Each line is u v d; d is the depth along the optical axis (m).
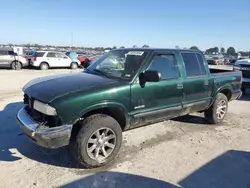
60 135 3.31
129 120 4.07
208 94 5.52
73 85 3.74
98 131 3.67
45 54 20.81
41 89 3.70
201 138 5.17
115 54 4.79
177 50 4.89
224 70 6.69
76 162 3.92
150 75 3.92
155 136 5.19
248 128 5.98
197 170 3.86
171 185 3.43
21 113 3.88
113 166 3.86
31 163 3.85
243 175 3.78
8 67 19.77
